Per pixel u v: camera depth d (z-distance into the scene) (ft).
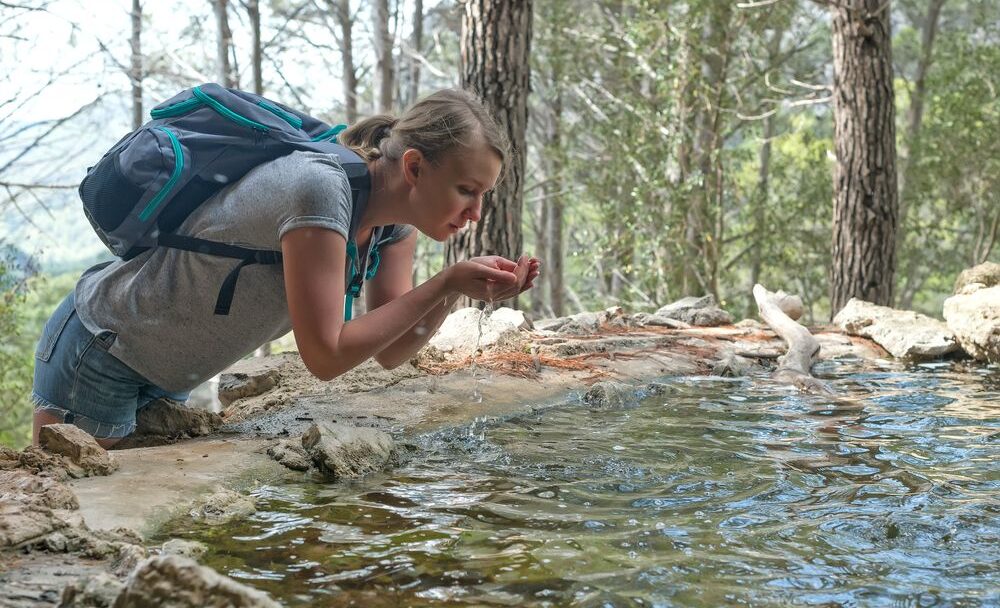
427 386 14.92
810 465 11.01
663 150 49.16
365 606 6.50
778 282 73.46
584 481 10.16
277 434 11.91
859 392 16.51
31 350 49.70
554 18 57.31
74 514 7.67
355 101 57.82
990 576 7.28
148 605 5.40
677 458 11.30
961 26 81.35
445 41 69.15
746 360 20.17
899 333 21.39
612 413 14.33
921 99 74.84
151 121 9.60
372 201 9.40
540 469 10.69
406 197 9.29
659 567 7.36
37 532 7.20
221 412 14.24
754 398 15.81
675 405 15.08
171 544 7.40
